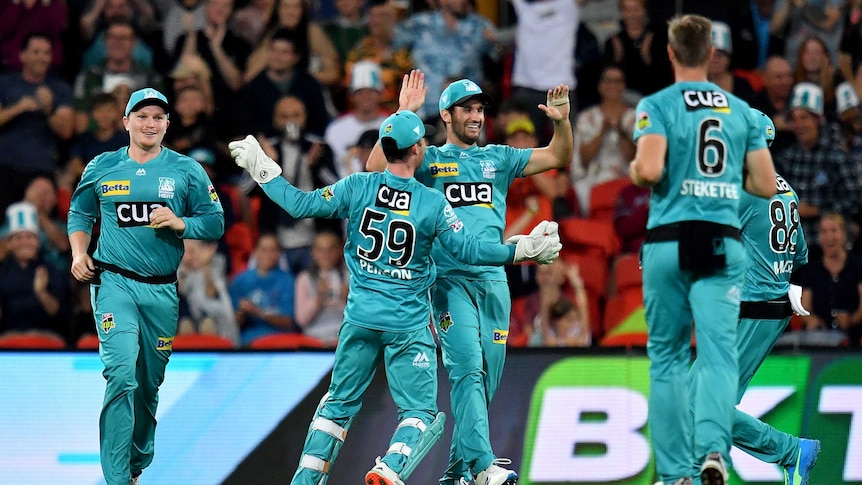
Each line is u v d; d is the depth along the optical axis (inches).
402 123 895.1
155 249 986.7
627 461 1158.3
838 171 1497.3
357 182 906.7
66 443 1156.5
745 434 1000.2
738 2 1572.3
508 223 1423.5
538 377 1179.9
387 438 1159.6
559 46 1546.5
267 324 1390.3
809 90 1515.7
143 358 1002.1
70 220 1011.9
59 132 1483.8
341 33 1555.1
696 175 794.8
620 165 1487.5
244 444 1165.7
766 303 986.7
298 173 1476.4
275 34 1510.8
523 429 1165.7
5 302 1389.0
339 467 1149.7
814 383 1168.8
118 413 958.4
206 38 1523.1
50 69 1510.8
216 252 1406.3
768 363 1174.3
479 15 1574.8
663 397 804.0
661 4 1563.7
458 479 978.7
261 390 1177.4
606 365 1180.5
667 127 797.2
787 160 1498.5
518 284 1384.1
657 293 804.6
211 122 1497.3
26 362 1167.6
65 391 1165.7
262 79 1504.7
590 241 1414.9
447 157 965.2
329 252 1409.9
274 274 1403.8
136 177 985.5
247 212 1439.5
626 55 1542.8
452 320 936.9
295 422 1170.0
